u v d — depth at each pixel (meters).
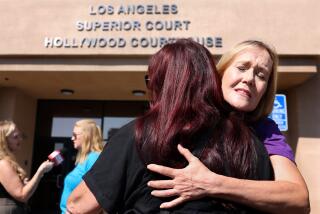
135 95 9.23
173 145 1.23
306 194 1.29
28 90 9.04
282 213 1.23
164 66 1.39
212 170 1.23
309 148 7.68
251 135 1.33
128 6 7.52
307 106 7.82
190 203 1.19
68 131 9.82
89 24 7.49
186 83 1.31
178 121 1.25
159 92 1.38
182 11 7.46
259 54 1.52
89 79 8.04
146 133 1.27
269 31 7.32
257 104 1.54
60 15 7.57
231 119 1.33
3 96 8.71
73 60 7.46
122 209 1.29
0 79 8.17
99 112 9.88
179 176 1.21
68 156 9.71
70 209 1.33
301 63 7.28
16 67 7.50
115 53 7.33
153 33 7.41
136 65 7.38
